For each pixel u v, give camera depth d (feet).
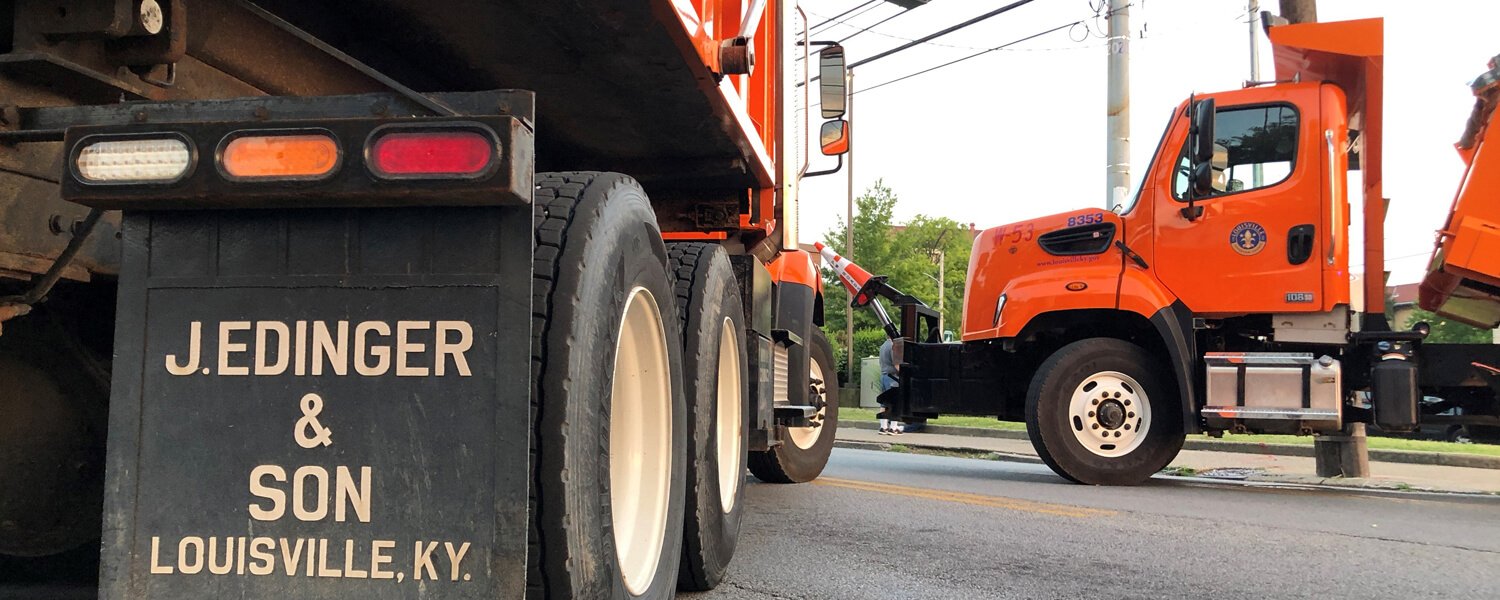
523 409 5.68
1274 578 13.58
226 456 5.73
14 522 8.01
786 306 18.81
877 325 124.36
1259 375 23.73
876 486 23.40
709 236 17.83
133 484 5.71
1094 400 24.88
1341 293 23.65
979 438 48.16
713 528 11.43
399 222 5.82
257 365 5.77
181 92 7.45
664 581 9.05
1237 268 24.17
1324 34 24.21
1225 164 24.56
